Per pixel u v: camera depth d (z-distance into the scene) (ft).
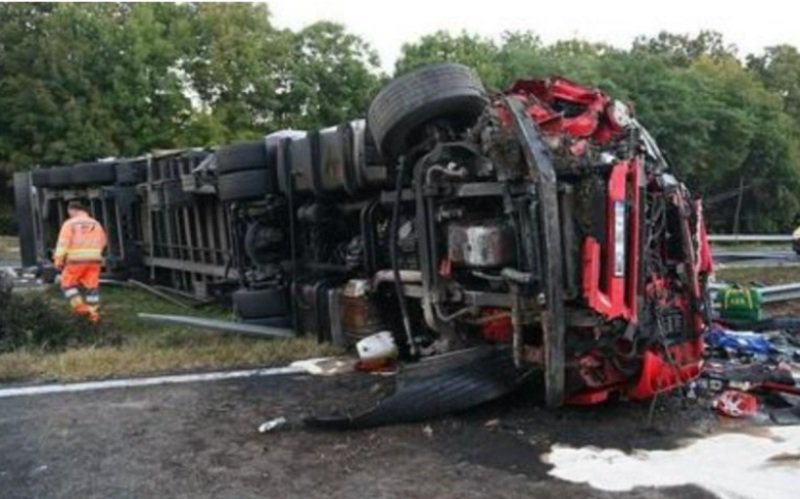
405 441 17.56
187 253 40.37
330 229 27.43
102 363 25.04
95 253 34.91
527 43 165.07
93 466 16.57
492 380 19.06
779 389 19.84
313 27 137.80
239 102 131.13
